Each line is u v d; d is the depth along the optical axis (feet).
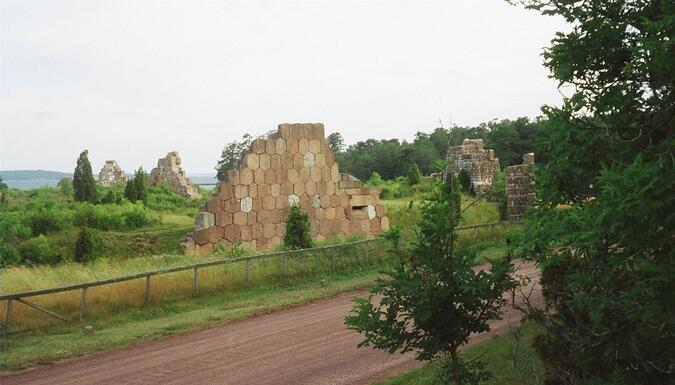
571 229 18.10
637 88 18.97
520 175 107.34
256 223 95.04
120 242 109.19
